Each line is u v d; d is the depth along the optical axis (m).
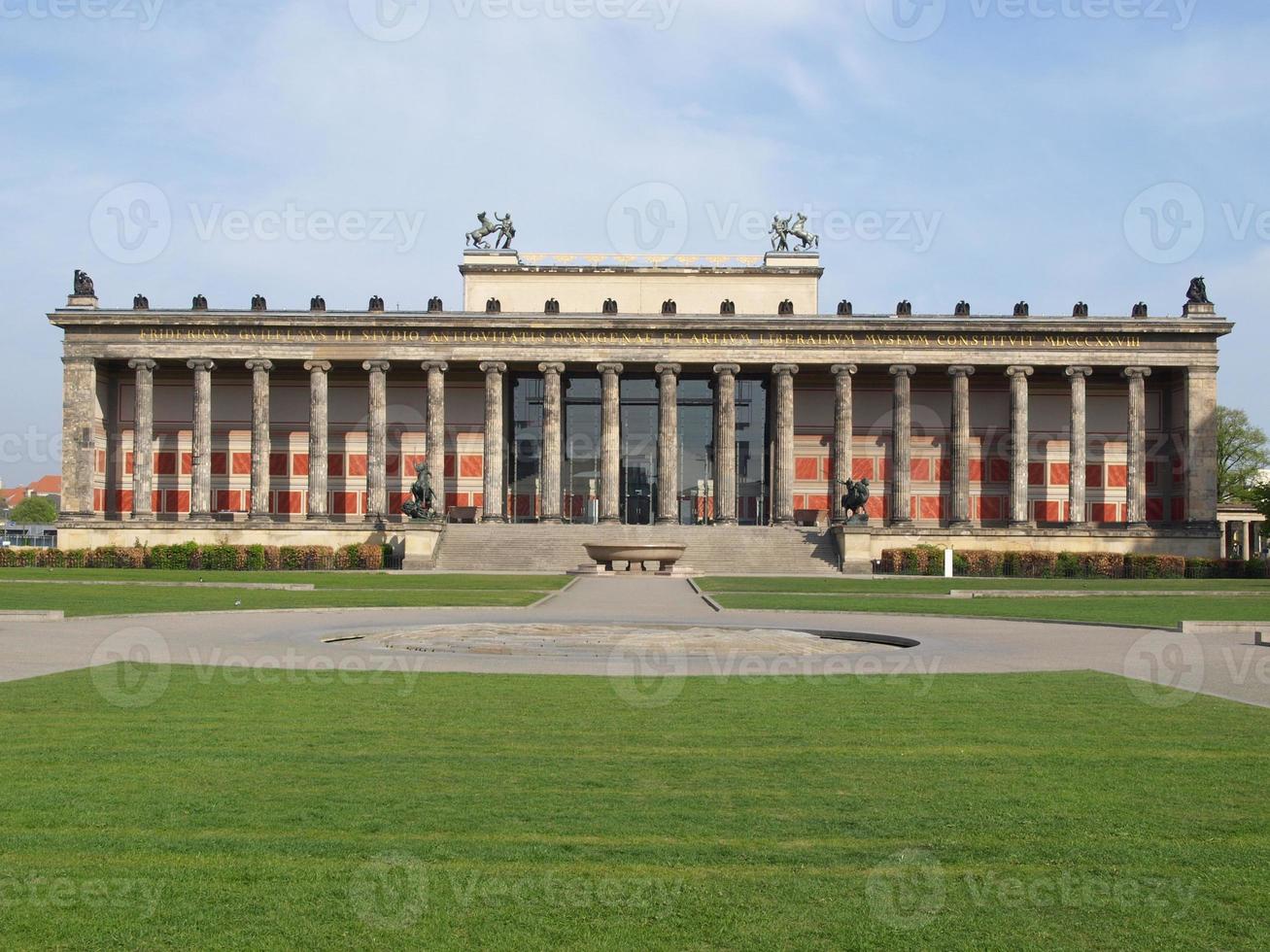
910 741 24.62
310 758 22.52
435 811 18.84
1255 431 188.00
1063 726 26.58
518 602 66.81
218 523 127.38
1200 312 131.38
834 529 119.75
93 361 131.50
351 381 140.88
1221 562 113.50
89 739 24.14
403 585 84.06
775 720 27.05
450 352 131.12
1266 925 14.52
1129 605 68.94
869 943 13.87
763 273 142.12
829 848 17.19
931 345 131.25
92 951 13.48
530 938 13.91
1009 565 114.00
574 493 143.00
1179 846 17.42
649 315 131.00
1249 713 28.56
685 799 19.72
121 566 113.81
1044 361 131.00
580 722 26.58
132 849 16.86
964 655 42.03
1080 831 18.16
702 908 14.87
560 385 134.00
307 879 15.73
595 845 17.23
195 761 22.19
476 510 140.25
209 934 13.98
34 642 43.31
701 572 111.31
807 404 141.25
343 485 140.25
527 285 142.62
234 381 140.75
